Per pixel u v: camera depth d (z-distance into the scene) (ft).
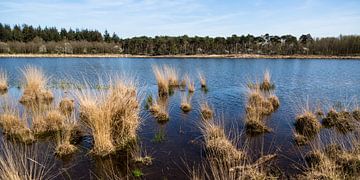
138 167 18.81
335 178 15.93
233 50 265.95
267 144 23.17
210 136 23.16
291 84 61.77
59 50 239.91
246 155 20.72
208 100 42.16
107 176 17.28
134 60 169.58
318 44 256.32
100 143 20.61
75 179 16.98
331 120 29.53
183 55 247.09
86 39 311.88
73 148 21.07
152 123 28.99
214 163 19.30
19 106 34.71
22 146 21.85
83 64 121.49
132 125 23.62
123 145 21.95
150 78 73.41
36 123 25.29
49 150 21.17
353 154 19.01
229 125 28.50
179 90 52.42
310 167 18.72
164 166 18.98
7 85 52.70
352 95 46.65
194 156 20.62
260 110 32.37
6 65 109.09
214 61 167.12
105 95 25.13
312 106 36.50
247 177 17.06
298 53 256.93
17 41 251.39
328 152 20.26
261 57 224.74
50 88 49.98
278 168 18.72
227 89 54.19
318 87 56.75
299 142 23.57
